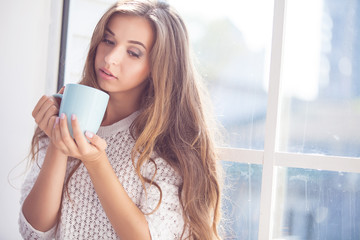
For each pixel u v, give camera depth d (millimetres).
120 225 840
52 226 947
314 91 1149
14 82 1391
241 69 1279
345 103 1112
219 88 1313
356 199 1095
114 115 1039
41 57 1488
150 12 949
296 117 1169
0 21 1322
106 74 912
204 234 967
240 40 1284
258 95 1253
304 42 1165
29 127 1472
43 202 893
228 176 1275
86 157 776
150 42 937
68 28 1532
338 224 1115
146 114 969
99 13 1494
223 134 1294
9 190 1408
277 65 1152
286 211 1177
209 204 1021
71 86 747
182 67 1032
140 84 1008
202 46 1342
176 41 1021
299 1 1172
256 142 1250
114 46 917
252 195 1246
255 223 1240
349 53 1112
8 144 1389
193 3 1358
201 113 1075
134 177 951
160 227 894
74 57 1539
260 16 1256
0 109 1343
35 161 1088
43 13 1478
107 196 821
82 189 943
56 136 747
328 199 1126
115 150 982
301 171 1159
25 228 922
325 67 1139
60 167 893
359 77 1099
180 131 1021
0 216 1383
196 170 992
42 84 1503
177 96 1030
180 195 958
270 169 1162
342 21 1122
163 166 964
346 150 1106
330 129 1126
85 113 745
